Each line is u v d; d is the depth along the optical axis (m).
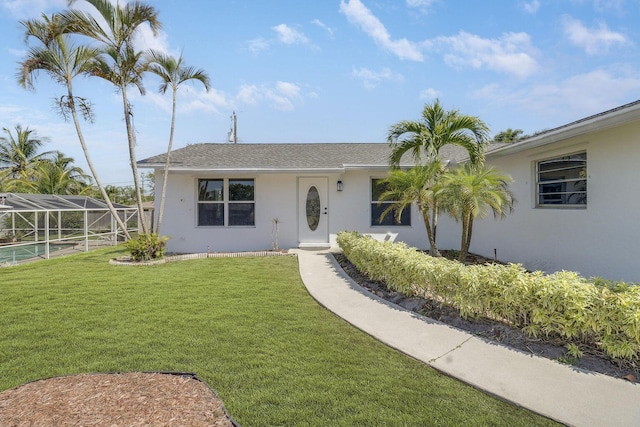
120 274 7.86
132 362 3.52
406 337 4.19
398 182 8.16
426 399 2.90
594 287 3.75
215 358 3.62
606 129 5.79
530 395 2.93
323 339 4.16
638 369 3.29
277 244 11.31
